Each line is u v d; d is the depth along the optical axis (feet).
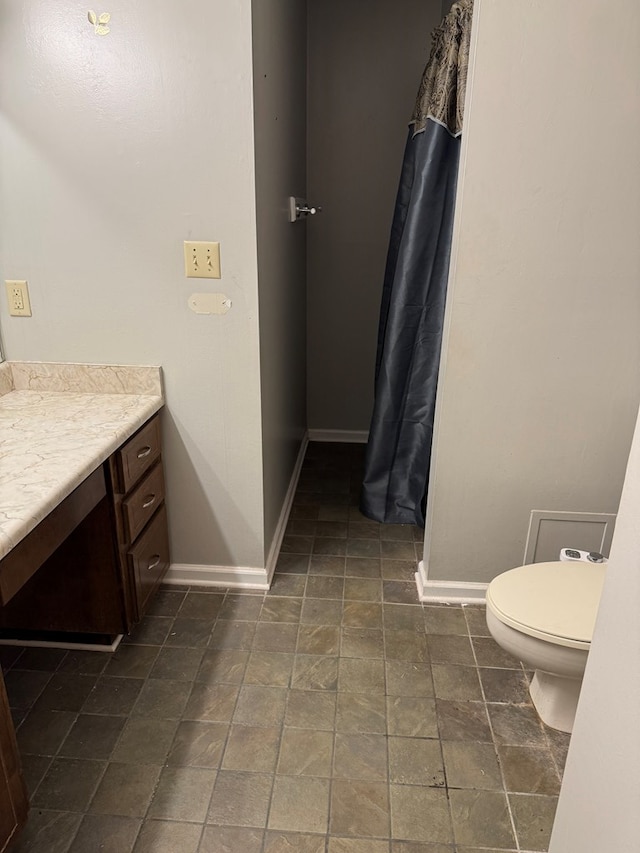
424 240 7.77
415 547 8.66
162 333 6.61
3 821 4.04
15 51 5.75
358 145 10.62
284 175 7.98
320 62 10.23
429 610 7.29
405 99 10.36
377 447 9.06
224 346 6.63
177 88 5.77
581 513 7.04
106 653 6.49
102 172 6.07
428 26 9.98
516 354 6.47
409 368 8.52
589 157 5.79
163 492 7.19
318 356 11.91
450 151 7.36
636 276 6.13
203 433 7.00
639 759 2.88
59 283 6.47
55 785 5.02
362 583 7.79
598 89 5.59
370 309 11.55
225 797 4.94
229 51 5.65
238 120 5.83
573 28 5.43
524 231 6.06
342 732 5.57
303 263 10.75
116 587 6.08
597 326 6.32
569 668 5.03
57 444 5.35
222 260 6.30
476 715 5.79
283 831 4.68
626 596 3.08
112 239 6.28
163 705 5.83
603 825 3.23
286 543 8.68
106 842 4.58
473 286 6.26
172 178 6.05
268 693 5.99
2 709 3.97
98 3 5.58
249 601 7.39
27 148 6.03
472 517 7.14
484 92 5.65
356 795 4.98
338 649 6.61
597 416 6.64
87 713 5.73
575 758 3.64
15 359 6.79
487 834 4.69
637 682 2.93
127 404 6.47
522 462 6.88
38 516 4.22
